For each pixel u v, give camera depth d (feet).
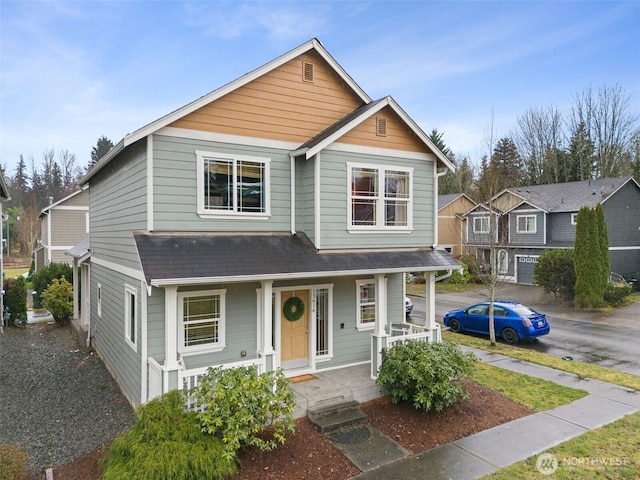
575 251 75.82
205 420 20.75
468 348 46.26
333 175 33.78
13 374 38.50
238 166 31.91
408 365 28.12
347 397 29.81
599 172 138.31
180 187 29.50
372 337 32.83
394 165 36.86
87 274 55.21
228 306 31.48
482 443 24.59
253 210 32.63
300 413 27.71
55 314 61.36
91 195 50.03
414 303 82.64
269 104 33.27
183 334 29.81
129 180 32.65
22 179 230.07
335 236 33.86
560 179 147.33
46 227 99.66
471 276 106.93
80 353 45.80
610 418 27.84
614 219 95.20
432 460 22.67
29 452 24.07
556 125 146.82
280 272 28.58
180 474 18.01
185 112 29.22
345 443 24.57
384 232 36.40
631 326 60.64
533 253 102.37
